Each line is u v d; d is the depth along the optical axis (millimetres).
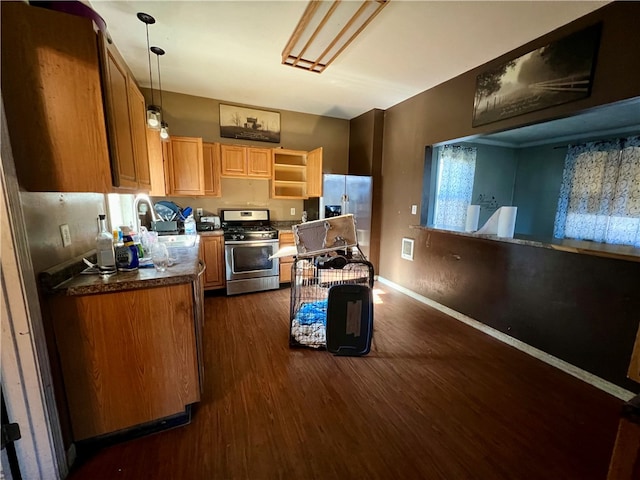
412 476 1344
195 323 1587
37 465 1217
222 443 1509
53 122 1182
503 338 2648
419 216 3650
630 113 3221
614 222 3975
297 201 4598
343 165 4879
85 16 1191
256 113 4172
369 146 4332
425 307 3443
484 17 1987
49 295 1267
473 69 2818
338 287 2277
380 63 2730
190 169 3539
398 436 1565
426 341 2613
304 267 2627
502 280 2646
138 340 1464
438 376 2100
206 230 3699
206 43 2434
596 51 1891
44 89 1155
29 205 1185
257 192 4324
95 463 1387
